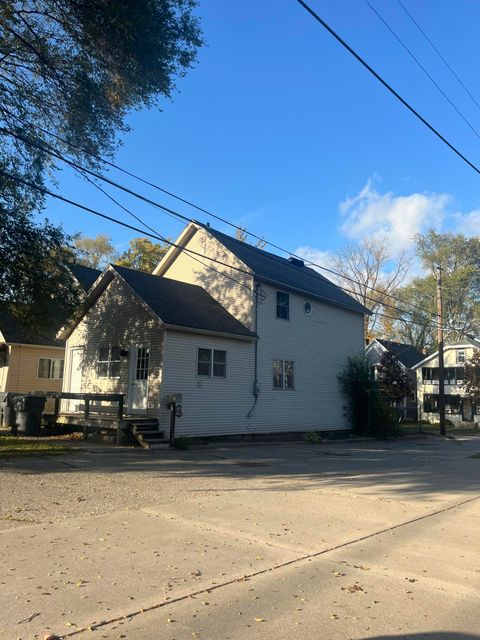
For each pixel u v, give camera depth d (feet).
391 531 23.21
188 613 13.88
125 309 62.23
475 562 19.08
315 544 20.66
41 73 44.70
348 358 86.99
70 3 39.50
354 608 14.55
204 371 61.05
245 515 24.97
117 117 47.75
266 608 14.35
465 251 185.26
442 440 87.66
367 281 162.30
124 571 16.81
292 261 90.17
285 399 72.79
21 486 29.43
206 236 74.69
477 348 136.98
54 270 54.29
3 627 12.70
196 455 48.01
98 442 53.52
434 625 13.60
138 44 41.29
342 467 44.83
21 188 48.29
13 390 84.02
